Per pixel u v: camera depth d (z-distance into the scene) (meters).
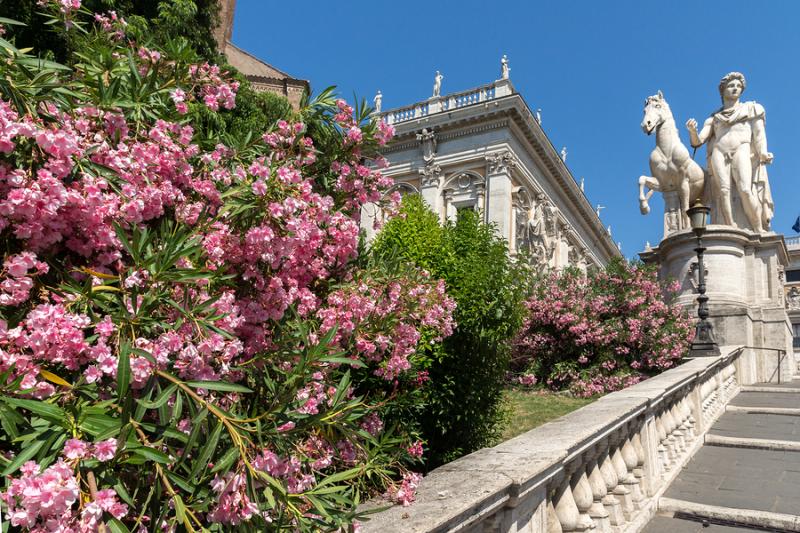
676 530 4.46
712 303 14.48
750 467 6.29
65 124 1.64
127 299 1.61
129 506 1.49
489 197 29.55
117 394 1.40
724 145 16.06
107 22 2.40
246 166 2.37
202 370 1.66
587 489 3.46
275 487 1.56
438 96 32.22
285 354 1.86
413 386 3.87
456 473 2.54
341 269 2.72
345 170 2.79
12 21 1.64
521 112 30.06
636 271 13.09
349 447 2.46
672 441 6.27
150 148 1.90
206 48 10.81
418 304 2.96
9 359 1.31
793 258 57.34
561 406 9.61
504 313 4.93
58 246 1.66
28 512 1.14
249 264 2.07
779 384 13.63
